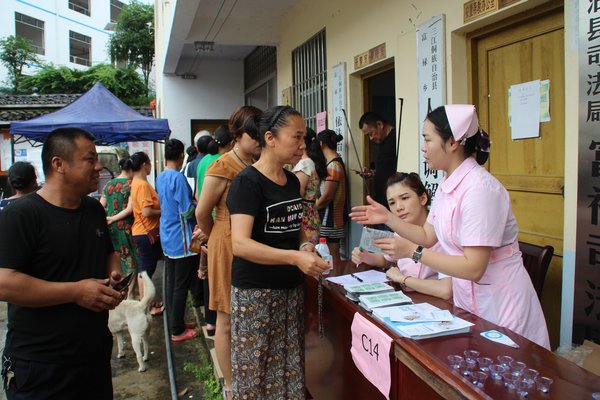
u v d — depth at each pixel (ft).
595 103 6.65
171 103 30.83
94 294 5.52
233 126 7.99
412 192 7.12
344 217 13.91
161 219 12.73
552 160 8.33
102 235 6.20
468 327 5.03
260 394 6.23
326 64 16.62
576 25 6.97
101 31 96.89
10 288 5.06
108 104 20.61
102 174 30.55
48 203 5.64
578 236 6.95
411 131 11.36
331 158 13.48
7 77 72.18
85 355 5.74
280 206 6.14
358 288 6.42
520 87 8.86
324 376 7.29
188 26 19.70
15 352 5.45
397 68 11.86
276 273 6.15
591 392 3.78
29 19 83.82
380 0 12.54
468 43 9.86
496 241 5.11
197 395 10.09
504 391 3.81
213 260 8.04
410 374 4.70
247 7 20.25
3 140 37.17
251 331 6.14
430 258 5.44
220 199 8.03
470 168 5.40
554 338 8.50
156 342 13.11
